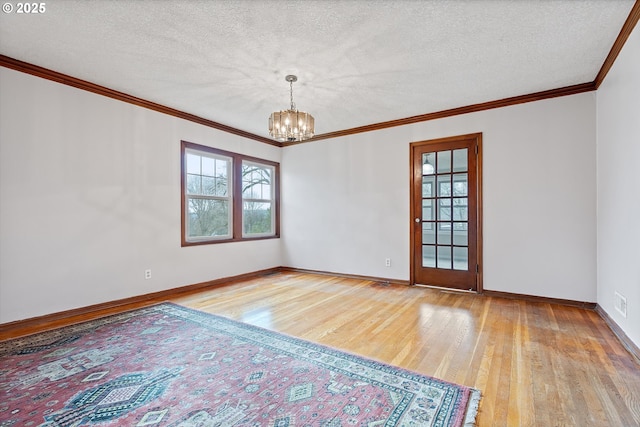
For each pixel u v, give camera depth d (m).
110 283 3.37
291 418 1.50
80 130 3.16
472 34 2.35
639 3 1.98
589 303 3.24
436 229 4.16
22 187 2.79
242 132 4.97
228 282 4.60
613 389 1.73
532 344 2.34
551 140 3.43
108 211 3.37
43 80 2.91
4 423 1.46
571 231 3.33
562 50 2.58
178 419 1.49
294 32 2.32
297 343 2.37
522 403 1.61
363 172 4.78
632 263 2.24
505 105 3.67
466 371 1.94
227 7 2.03
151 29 2.28
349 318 2.95
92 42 2.45
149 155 3.75
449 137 4.04
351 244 4.91
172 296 3.80
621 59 2.45
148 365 2.02
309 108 3.95
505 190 3.68
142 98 3.62
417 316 3.00
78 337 2.49
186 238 4.20
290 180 5.59
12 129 2.73
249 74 3.02
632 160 2.25
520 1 1.98
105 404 1.61
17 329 2.69
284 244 5.67
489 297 3.69
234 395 1.69
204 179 4.48
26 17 2.13
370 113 4.16
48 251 2.94
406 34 2.35
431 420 1.47
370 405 1.59
